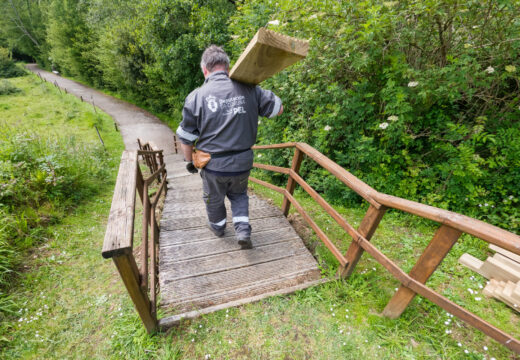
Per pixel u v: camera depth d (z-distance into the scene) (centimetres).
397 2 256
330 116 335
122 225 128
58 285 239
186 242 239
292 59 127
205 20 859
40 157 471
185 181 534
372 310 169
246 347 150
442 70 245
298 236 255
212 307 173
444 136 284
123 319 184
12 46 3788
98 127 1326
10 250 266
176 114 1420
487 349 140
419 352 141
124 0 1441
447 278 201
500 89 285
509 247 91
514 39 226
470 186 263
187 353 148
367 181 328
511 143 250
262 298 179
